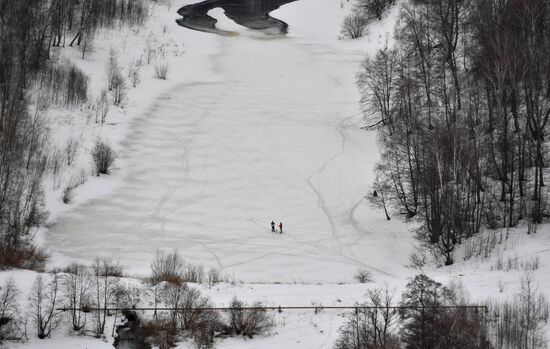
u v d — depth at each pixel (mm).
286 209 93375
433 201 77688
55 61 118375
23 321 49031
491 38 91188
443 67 103250
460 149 77625
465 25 110688
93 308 51938
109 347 47781
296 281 74062
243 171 102688
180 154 106125
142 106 118812
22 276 56594
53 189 91312
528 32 92750
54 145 99188
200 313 52406
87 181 95500
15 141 91500
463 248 74188
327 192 97375
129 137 108625
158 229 86812
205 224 89062
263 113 119938
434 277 63344
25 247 74000
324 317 53625
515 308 49719
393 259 80062
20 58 110375
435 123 93750
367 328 48938
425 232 81250
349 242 85000
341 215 91812
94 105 113062
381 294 57438
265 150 108625
